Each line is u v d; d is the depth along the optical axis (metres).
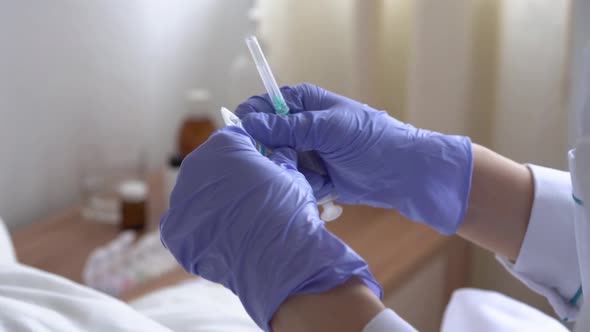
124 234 1.23
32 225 1.34
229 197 0.57
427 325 1.34
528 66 1.29
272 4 1.56
